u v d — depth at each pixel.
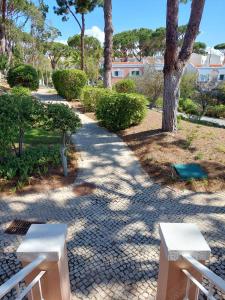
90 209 4.68
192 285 2.00
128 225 4.18
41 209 4.63
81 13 22.48
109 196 5.18
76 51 38.97
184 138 8.11
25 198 4.99
